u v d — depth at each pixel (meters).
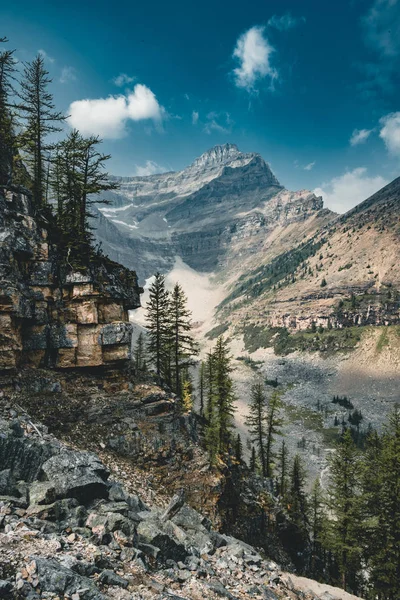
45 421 26.28
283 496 55.19
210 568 13.62
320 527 54.62
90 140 35.38
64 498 13.58
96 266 35.09
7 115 33.66
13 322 27.61
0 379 26.25
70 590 8.16
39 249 31.42
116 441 29.03
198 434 39.09
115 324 34.06
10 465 14.37
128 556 11.09
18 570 8.30
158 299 45.31
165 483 28.84
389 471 31.98
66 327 32.06
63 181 38.44
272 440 52.41
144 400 33.38
